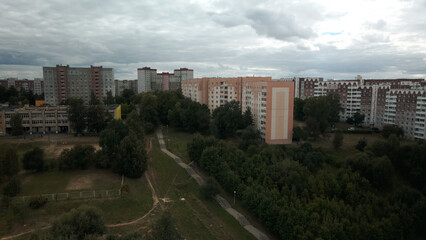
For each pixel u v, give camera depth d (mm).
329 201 72188
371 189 91438
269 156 96625
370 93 170000
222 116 129125
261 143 116062
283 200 69438
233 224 69562
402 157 102875
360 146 116750
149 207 67938
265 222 67625
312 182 79812
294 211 64562
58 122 119062
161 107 158375
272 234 67688
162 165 95500
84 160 80188
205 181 83188
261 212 68312
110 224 59406
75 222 49500
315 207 68250
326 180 82500
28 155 76250
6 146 79250
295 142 127875
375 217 73750
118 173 80375
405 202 79625
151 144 116688
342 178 84938
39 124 117875
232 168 88375
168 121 156500
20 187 64625
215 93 166250
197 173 94312
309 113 134875
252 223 71438
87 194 67812
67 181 73688
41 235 48312
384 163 91562
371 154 102750
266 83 120562
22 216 56812
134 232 52000
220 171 86250
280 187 80125
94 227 50531
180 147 116438
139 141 87688
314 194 74875
